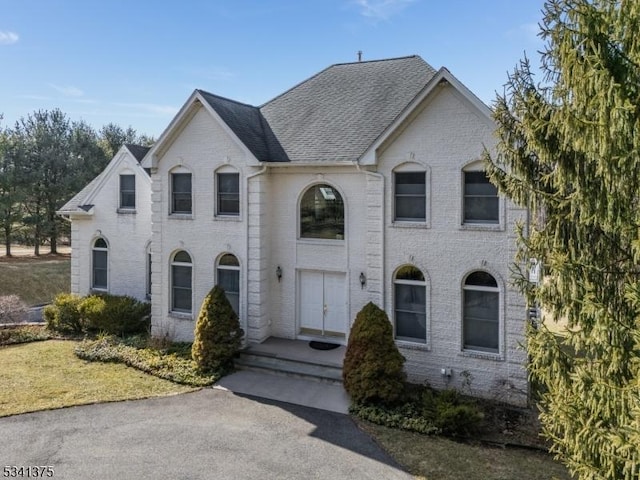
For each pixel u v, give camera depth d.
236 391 13.52
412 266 14.10
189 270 17.56
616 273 7.85
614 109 6.36
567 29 7.14
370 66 19.09
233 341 15.18
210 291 15.57
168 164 17.44
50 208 38.19
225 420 11.66
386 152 14.20
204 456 9.88
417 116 13.73
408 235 14.01
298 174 16.34
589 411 7.31
